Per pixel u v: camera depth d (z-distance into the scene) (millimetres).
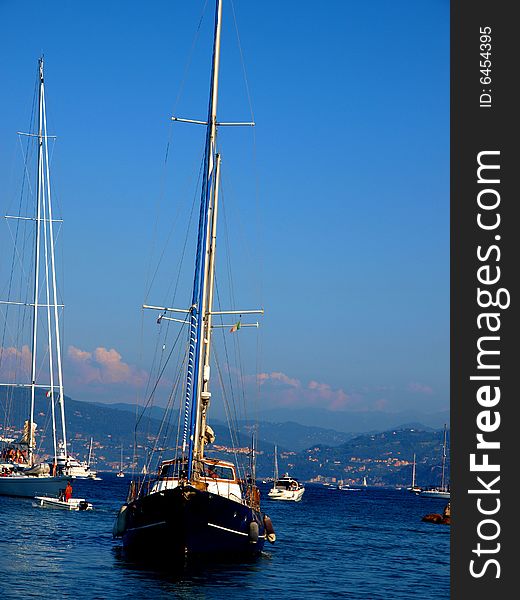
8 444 91688
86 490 146125
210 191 44875
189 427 42594
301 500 164750
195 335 43094
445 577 46906
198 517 39469
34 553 44812
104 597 33469
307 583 40625
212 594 35375
